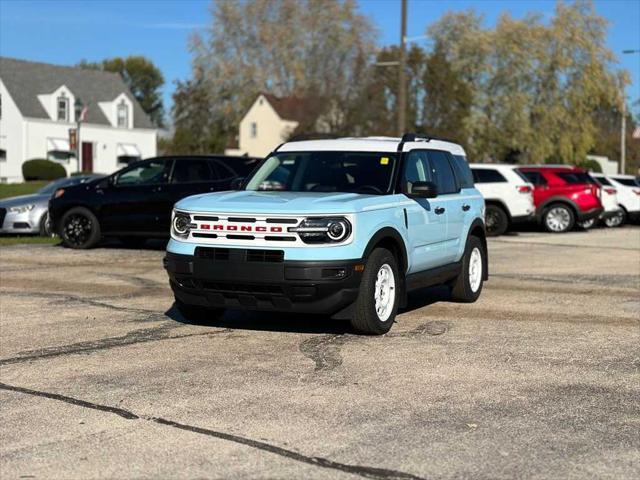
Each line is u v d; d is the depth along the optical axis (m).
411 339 7.89
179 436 5.02
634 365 6.94
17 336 7.88
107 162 61.75
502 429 5.21
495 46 50.81
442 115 46.38
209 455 4.70
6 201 18.66
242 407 5.62
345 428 5.19
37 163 52.47
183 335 7.98
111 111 62.03
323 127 54.09
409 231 8.53
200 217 7.76
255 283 7.50
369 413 5.51
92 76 63.44
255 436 5.03
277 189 8.90
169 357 7.05
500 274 13.35
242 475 4.40
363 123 50.00
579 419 5.44
